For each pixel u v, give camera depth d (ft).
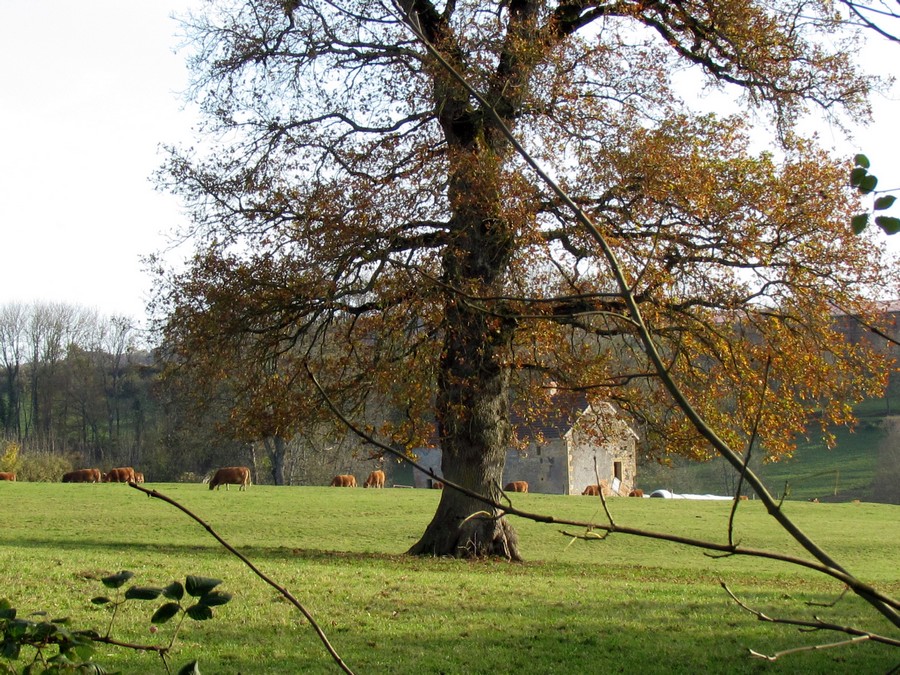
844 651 32.42
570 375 58.18
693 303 57.67
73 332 287.89
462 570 55.88
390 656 29.71
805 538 7.93
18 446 237.04
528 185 55.42
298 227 62.39
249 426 63.05
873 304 58.49
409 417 60.29
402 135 63.26
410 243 59.88
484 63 56.95
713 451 61.77
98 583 39.27
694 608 40.11
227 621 33.47
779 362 58.08
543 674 28.27
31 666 13.70
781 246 58.49
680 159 57.00
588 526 7.84
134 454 269.64
